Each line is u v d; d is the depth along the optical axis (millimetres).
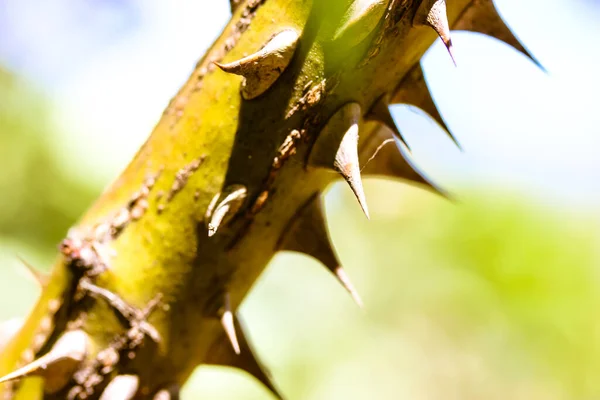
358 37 137
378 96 142
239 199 145
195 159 147
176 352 154
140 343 152
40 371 151
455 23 145
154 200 150
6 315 320
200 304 152
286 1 141
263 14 142
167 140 150
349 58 138
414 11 136
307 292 449
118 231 152
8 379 150
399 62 141
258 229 149
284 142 142
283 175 145
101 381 153
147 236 151
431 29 139
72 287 153
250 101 143
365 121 144
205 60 148
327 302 456
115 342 152
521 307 466
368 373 454
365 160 148
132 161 154
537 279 462
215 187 146
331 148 140
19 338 159
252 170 145
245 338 159
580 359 465
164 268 151
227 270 151
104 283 151
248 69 139
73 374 152
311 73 140
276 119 142
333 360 434
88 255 152
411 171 156
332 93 140
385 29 137
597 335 458
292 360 406
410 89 145
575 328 460
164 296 152
